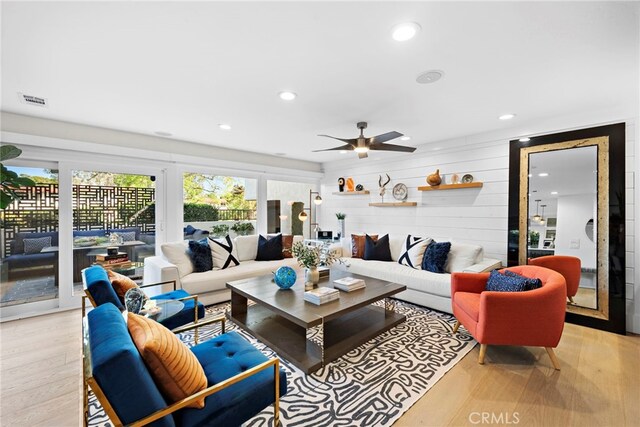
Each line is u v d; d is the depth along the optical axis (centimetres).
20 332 276
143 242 394
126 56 191
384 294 259
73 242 342
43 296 328
